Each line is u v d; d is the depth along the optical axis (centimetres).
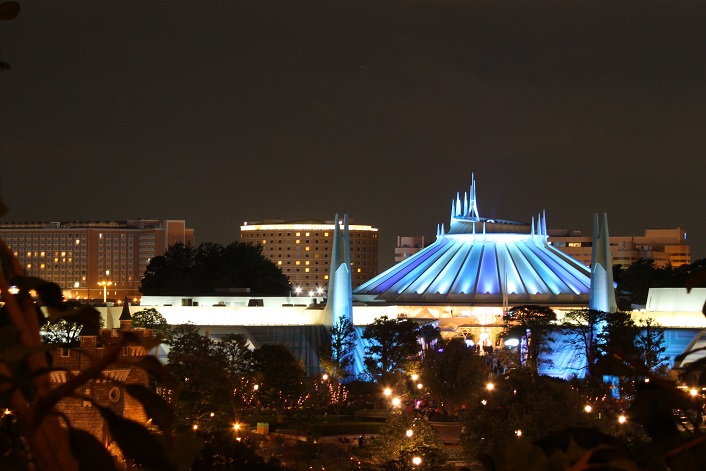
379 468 10169
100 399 6762
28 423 696
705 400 927
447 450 11531
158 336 749
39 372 715
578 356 18888
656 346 17588
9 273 765
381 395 16150
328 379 16400
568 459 748
